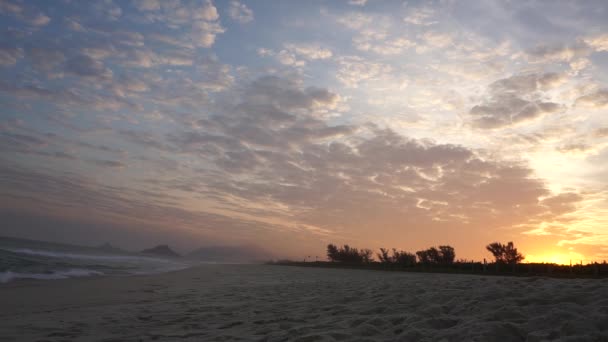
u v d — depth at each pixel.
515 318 3.64
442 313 4.45
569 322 3.11
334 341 3.51
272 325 4.82
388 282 11.00
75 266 17.62
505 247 27.19
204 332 4.65
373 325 4.09
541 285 5.68
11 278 11.45
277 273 22.70
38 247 35.72
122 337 4.46
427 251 31.00
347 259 43.72
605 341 2.73
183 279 15.24
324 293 8.44
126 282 12.72
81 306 7.12
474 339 3.11
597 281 6.26
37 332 4.79
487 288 5.75
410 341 3.37
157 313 6.19
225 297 8.54
